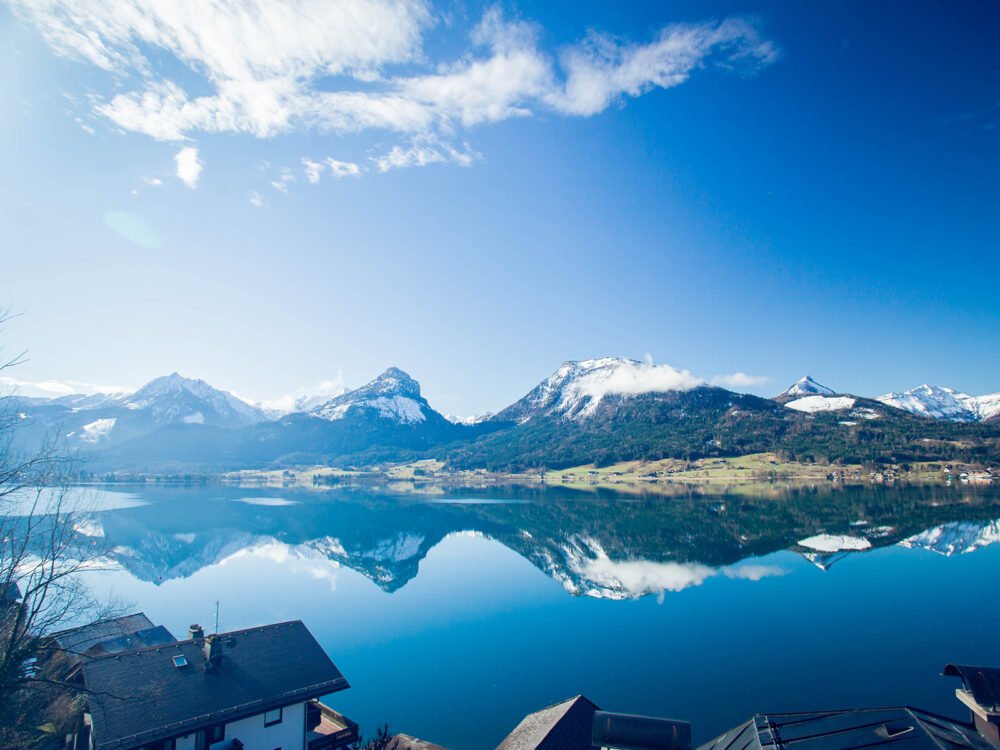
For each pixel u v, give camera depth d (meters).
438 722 40.84
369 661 53.28
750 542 114.69
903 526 126.94
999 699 13.52
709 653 53.62
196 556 110.75
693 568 92.62
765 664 50.56
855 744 14.14
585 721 33.38
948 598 70.06
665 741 16.38
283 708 32.00
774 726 16.31
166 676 30.97
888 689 45.00
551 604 73.62
